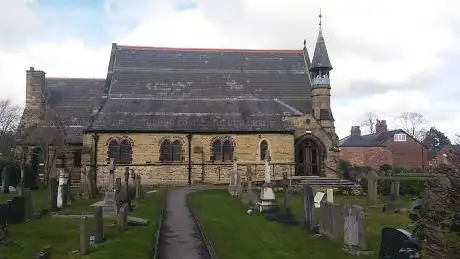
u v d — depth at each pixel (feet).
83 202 115.24
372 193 111.34
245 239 72.74
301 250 65.46
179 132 161.07
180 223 87.97
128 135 158.40
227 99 176.24
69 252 62.44
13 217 83.20
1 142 216.74
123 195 103.81
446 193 37.27
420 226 43.34
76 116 187.11
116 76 177.47
